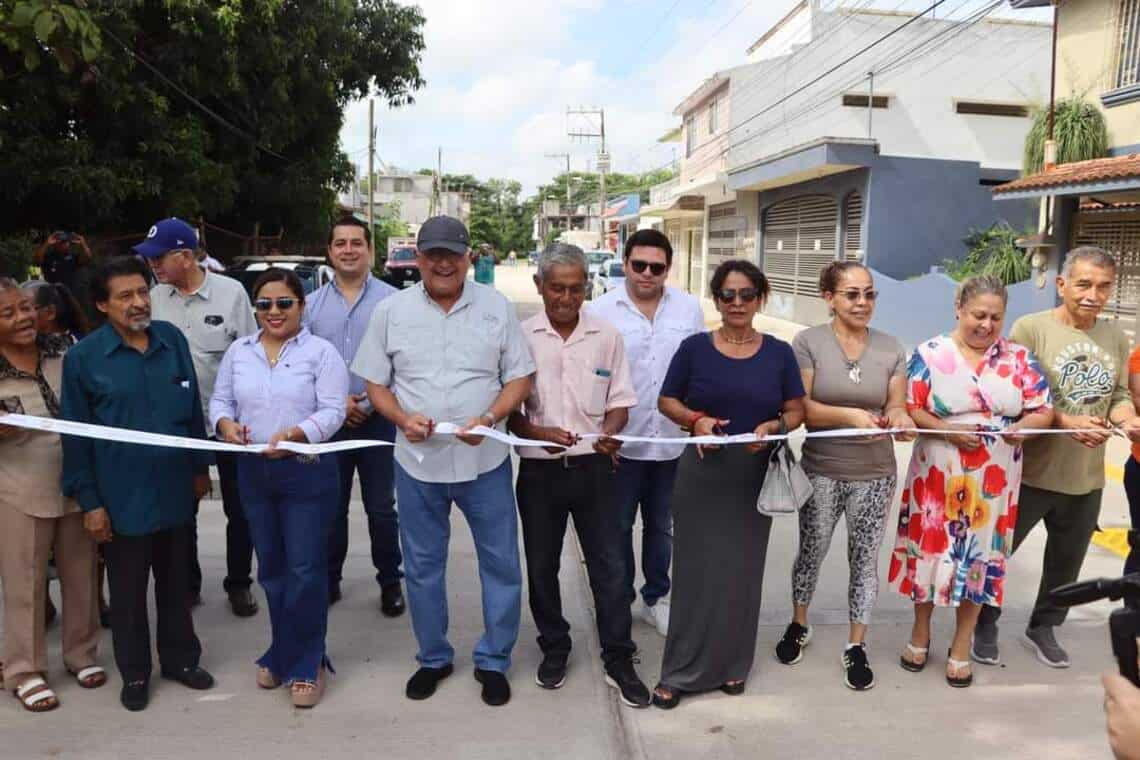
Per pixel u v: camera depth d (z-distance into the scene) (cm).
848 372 359
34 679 343
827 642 407
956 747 318
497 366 342
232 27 1262
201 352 434
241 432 335
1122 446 848
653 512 421
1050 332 375
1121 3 1107
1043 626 389
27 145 1123
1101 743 322
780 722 335
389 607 436
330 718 335
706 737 324
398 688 360
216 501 612
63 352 356
